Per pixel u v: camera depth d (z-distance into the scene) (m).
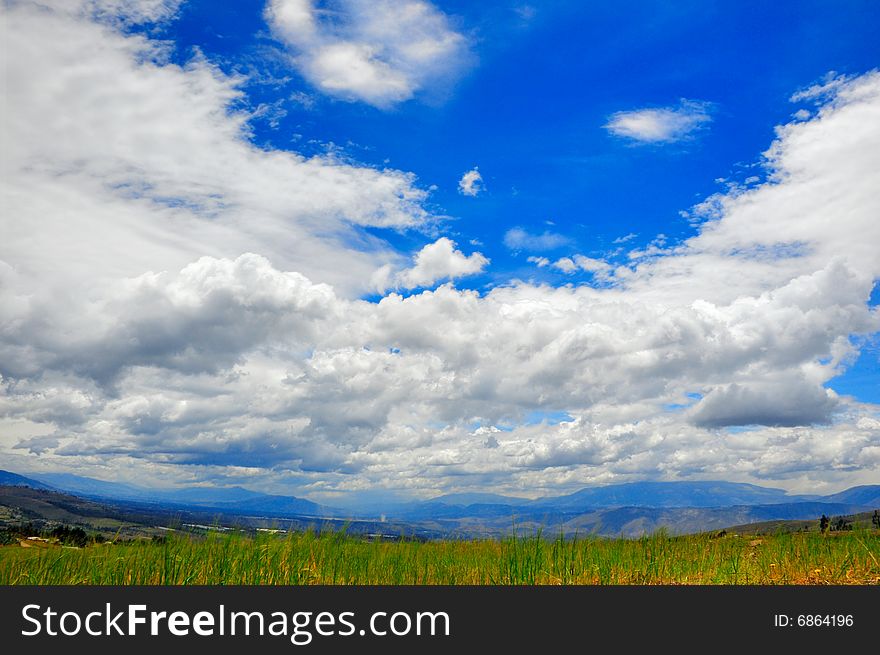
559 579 14.97
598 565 15.55
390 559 15.66
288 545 15.00
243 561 13.91
